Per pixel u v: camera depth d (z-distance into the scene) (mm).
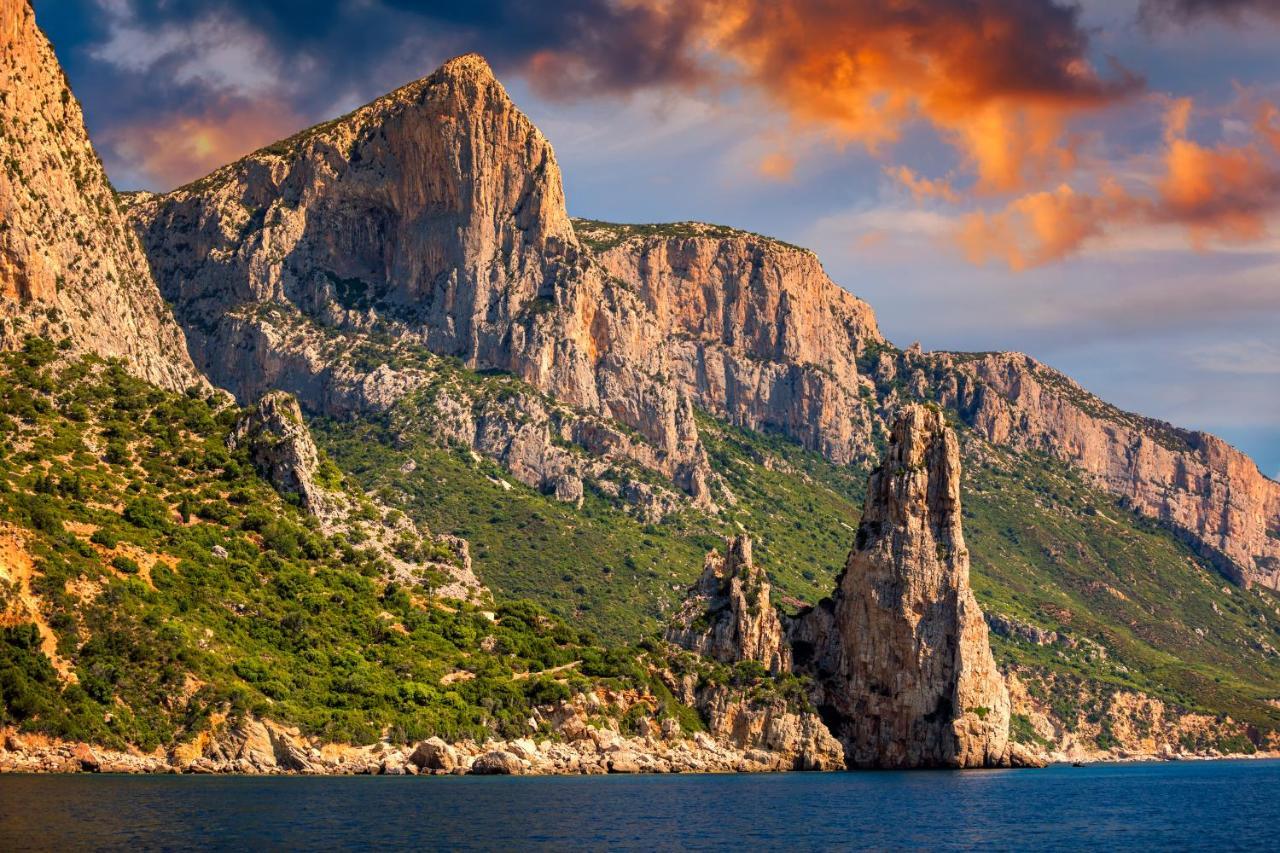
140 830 138750
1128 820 187000
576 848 143875
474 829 151625
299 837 140375
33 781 164375
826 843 154750
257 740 187000
